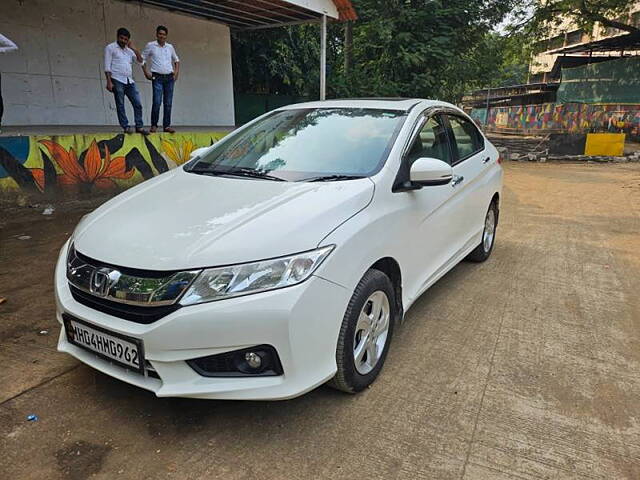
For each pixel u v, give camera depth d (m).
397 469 2.31
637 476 2.31
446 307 4.17
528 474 2.30
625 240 6.58
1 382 2.89
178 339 2.25
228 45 13.76
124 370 2.45
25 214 6.58
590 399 2.90
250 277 2.28
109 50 7.79
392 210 3.04
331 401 2.80
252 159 3.53
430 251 3.69
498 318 3.98
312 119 3.84
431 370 3.16
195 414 2.65
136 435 2.48
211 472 2.26
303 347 2.37
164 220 2.64
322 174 3.16
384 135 3.46
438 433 2.56
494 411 2.76
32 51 9.85
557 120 25.16
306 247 2.42
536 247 6.14
